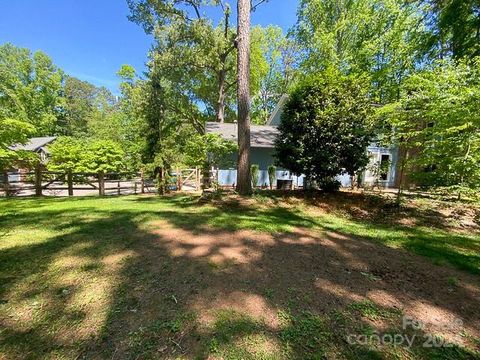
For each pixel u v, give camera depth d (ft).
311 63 61.87
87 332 6.67
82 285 8.75
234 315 7.50
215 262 10.75
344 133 27.04
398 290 9.32
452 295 9.21
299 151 27.76
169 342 6.43
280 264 10.89
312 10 59.00
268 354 6.14
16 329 6.67
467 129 19.51
